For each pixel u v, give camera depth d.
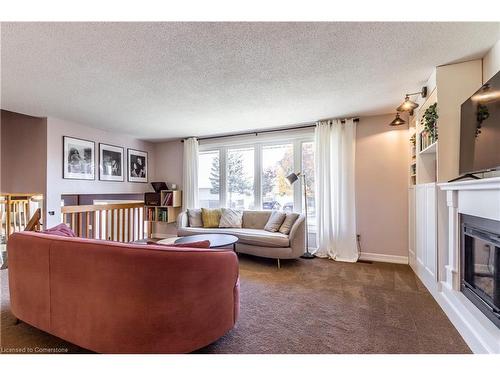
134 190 5.03
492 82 1.67
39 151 3.64
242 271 3.23
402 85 2.63
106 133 4.48
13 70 2.22
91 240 1.51
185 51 1.96
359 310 2.15
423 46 1.93
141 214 5.13
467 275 1.91
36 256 1.64
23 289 1.73
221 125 4.16
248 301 2.34
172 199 4.94
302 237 3.55
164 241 3.17
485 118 1.74
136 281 1.33
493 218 1.52
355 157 3.81
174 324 1.38
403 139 3.56
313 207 4.20
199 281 1.44
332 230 3.86
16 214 3.38
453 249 2.05
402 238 3.56
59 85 2.55
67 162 3.84
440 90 2.24
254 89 2.70
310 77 2.43
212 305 1.51
